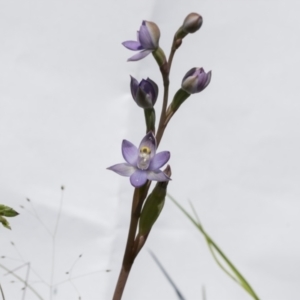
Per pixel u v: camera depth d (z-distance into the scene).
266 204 0.73
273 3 0.73
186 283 0.73
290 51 0.73
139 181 0.57
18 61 0.73
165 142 0.74
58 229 0.73
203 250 0.73
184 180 0.73
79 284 0.73
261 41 0.73
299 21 0.73
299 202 0.73
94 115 0.73
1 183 0.73
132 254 0.58
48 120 0.73
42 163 0.73
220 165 0.73
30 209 0.73
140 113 0.73
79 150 0.73
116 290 0.58
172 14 0.73
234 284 0.73
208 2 0.73
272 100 0.73
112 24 0.73
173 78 0.73
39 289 0.73
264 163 0.73
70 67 0.73
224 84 0.73
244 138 0.73
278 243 0.73
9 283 0.73
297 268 0.73
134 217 0.58
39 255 0.73
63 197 0.73
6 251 0.73
